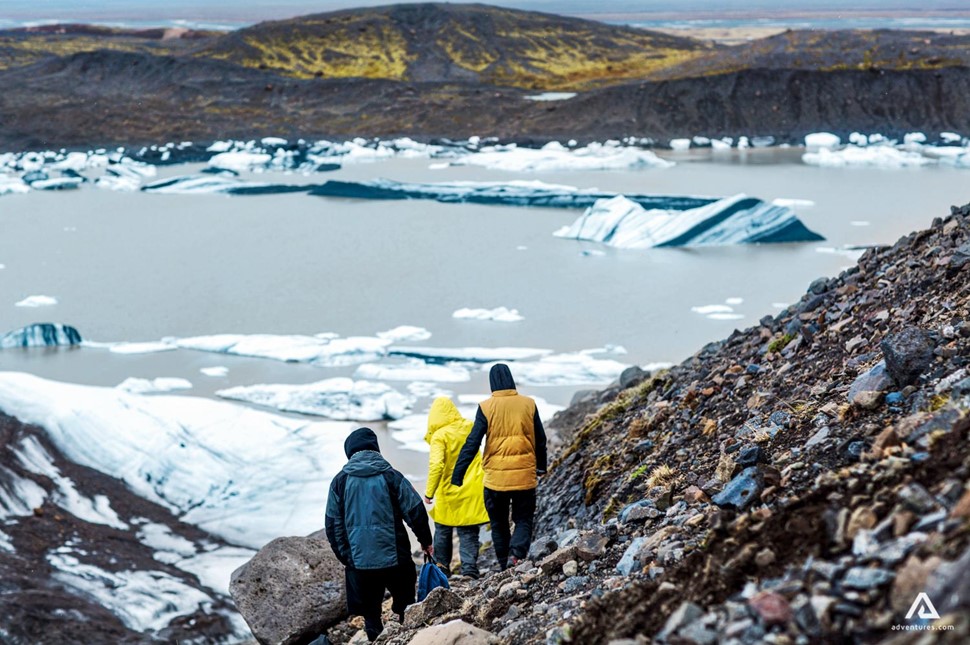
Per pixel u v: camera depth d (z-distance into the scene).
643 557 5.24
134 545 13.34
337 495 6.27
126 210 55.62
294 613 8.13
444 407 8.06
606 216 44.41
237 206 56.69
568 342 26.62
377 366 24.73
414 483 16.45
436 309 31.12
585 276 35.66
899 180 58.41
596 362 24.05
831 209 48.31
